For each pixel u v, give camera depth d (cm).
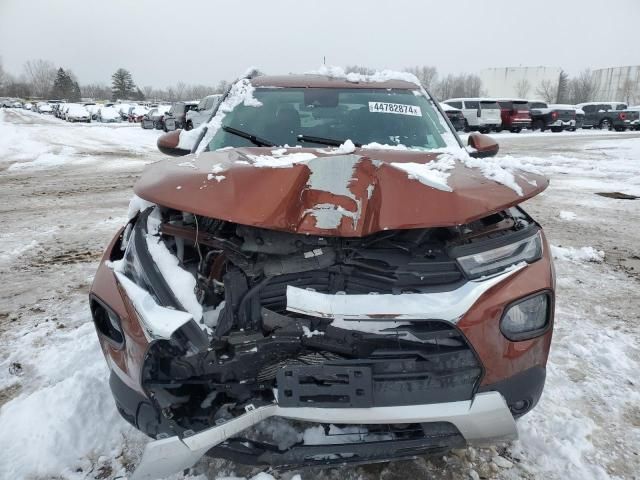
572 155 1462
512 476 206
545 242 213
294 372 168
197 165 226
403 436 179
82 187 938
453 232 195
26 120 4197
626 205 749
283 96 331
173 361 183
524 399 184
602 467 210
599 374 279
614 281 425
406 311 169
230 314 185
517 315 183
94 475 211
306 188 198
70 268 472
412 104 332
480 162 229
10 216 695
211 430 169
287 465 174
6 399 263
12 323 353
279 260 191
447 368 174
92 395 258
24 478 209
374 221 182
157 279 190
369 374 167
